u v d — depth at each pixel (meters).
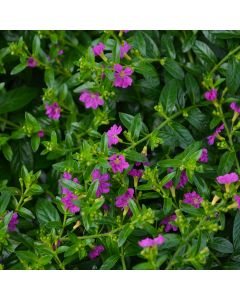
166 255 0.26
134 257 0.33
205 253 0.26
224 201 0.29
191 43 0.36
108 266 0.29
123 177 0.31
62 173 0.36
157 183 0.31
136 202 0.31
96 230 0.30
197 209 0.29
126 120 0.33
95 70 0.34
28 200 0.33
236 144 0.33
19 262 0.31
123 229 0.28
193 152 0.30
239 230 0.31
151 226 0.29
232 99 0.33
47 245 0.30
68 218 0.32
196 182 0.31
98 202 0.29
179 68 0.35
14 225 0.32
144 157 0.31
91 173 0.31
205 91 0.36
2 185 0.34
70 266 0.32
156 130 0.32
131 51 0.35
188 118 0.34
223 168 0.31
